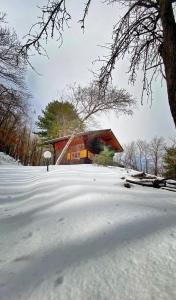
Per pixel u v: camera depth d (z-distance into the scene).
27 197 5.47
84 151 25.55
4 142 36.28
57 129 33.56
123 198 4.07
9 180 8.84
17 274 1.89
